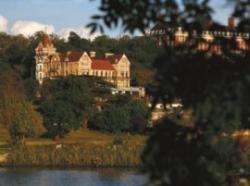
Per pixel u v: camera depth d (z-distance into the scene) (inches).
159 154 957.8
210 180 971.3
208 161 991.6
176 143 979.3
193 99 924.6
